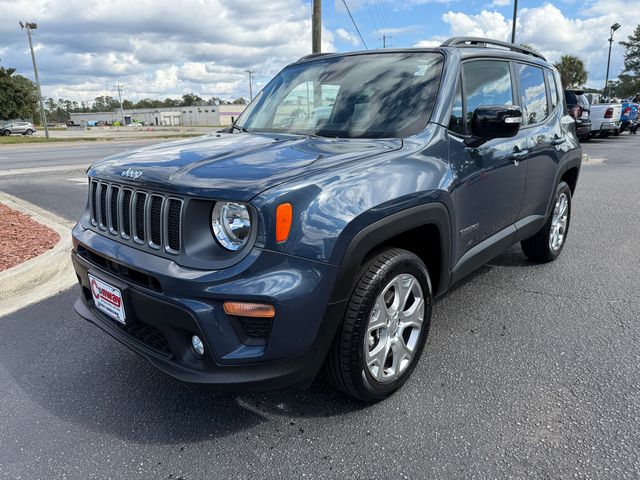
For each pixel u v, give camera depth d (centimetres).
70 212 741
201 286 208
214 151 268
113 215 264
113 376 300
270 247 206
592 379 286
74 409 268
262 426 251
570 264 491
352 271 225
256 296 204
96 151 2230
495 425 247
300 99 350
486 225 337
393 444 235
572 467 218
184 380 218
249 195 206
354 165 240
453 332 347
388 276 244
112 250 250
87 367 311
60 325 369
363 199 229
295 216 210
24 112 6838
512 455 226
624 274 461
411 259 259
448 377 290
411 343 279
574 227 643
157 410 266
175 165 243
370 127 299
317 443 237
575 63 5397
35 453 234
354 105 317
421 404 265
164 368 228
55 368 309
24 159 1780
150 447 237
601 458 223
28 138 3909
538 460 222
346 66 353
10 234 564
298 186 214
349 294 227
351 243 222
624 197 855
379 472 218
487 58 352
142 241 242
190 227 218
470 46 354
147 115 11700
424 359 311
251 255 206
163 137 3781
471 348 324
